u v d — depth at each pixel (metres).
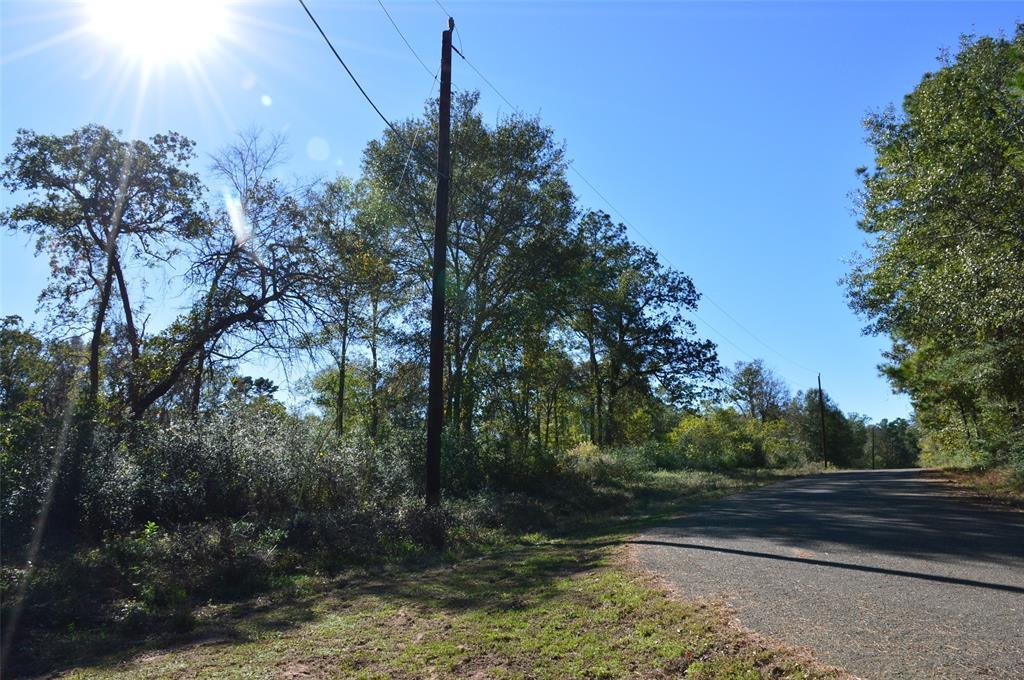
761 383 88.62
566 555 10.98
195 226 19.38
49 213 18.34
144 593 8.81
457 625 6.67
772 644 5.27
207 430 15.34
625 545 11.34
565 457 26.66
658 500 22.80
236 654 6.19
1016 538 10.73
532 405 45.97
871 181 19.69
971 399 29.41
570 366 43.53
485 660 5.53
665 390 45.28
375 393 30.86
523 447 24.25
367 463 17.92
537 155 30.58
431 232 30.12
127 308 20.44
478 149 29.50
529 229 30.92
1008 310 14.64
